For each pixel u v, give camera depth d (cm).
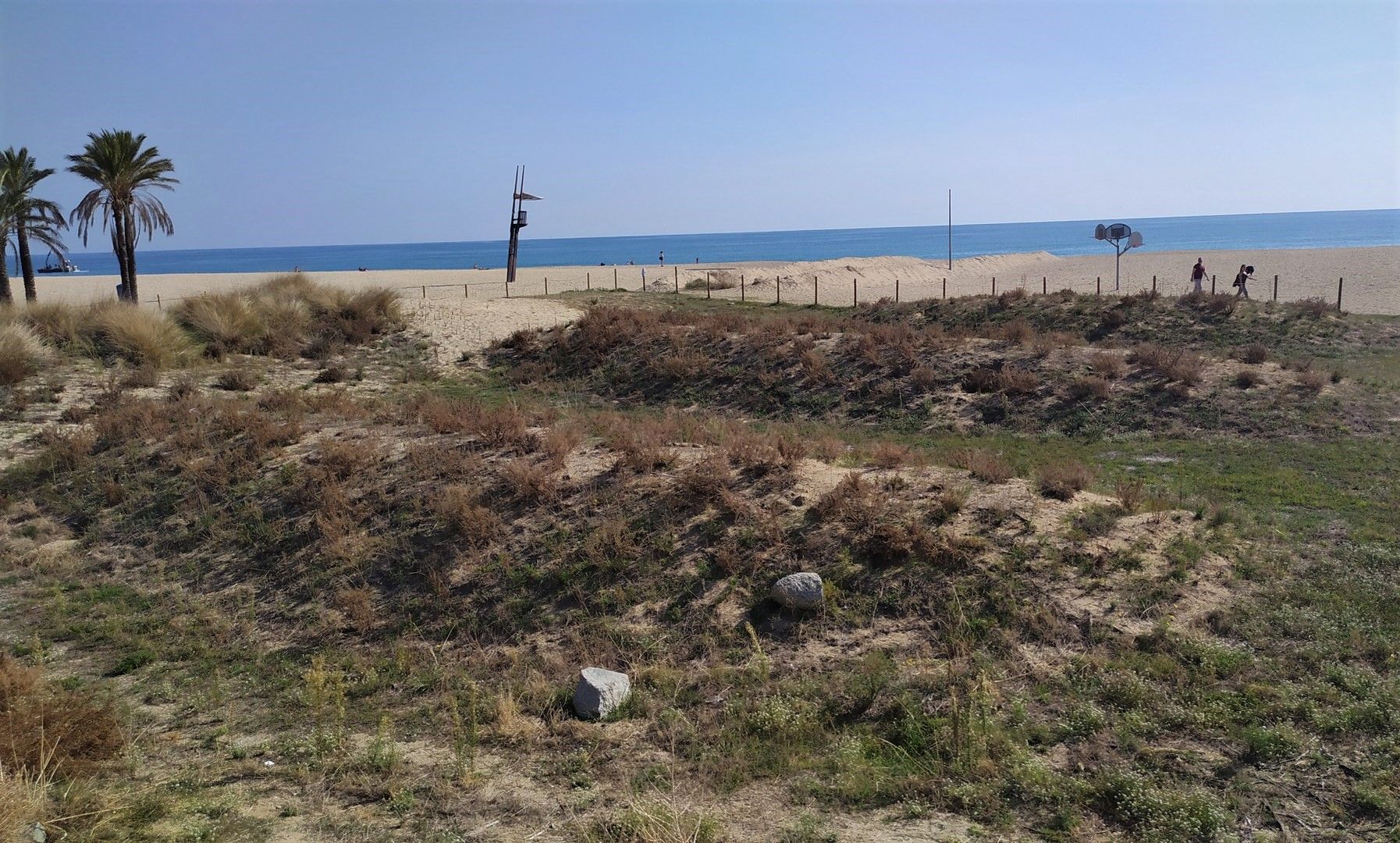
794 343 2456
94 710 811
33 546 1270
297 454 1430
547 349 2767
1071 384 2038
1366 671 804
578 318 3081
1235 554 1044
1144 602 923
